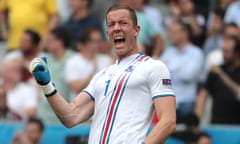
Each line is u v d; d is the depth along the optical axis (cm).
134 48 1914
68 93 3391
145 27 3556
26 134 3203
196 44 3841
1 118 3466
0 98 3472
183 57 3453
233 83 3275
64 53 3425
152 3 4241
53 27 3844
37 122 3186
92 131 1894
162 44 3603
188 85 3409
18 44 3828
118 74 1888
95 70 3372
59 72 3409
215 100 3291
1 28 4197
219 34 3797
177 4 4044
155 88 1834
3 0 4022
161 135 1781
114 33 1895
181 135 3103
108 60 3419
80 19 3772
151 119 1856
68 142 3156
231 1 3912
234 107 3266
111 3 4012
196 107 3306
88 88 1958
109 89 1880
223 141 3088
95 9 3997
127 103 1844
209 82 3306
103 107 1878
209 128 3103
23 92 3441
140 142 1811
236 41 3319
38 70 1859
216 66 3319
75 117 1927
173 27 3497
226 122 3272
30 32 3594
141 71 1858
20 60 3541
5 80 3475
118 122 1836
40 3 3869
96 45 3378
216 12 3828
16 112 3441
